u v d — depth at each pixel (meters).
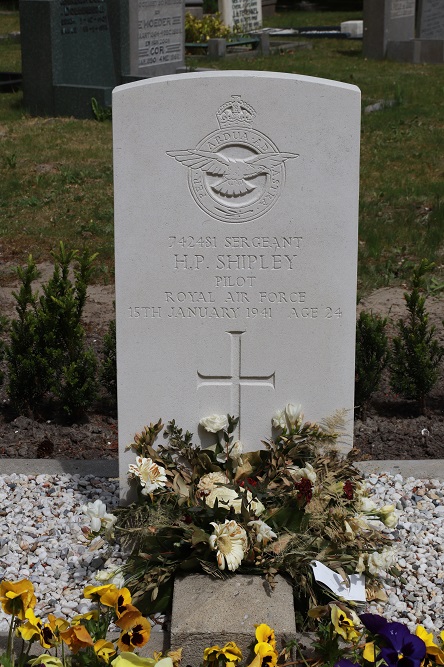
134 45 7.23
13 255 4.17
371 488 2.87
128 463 2.75
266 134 2.62
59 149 5.91
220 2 11.16
